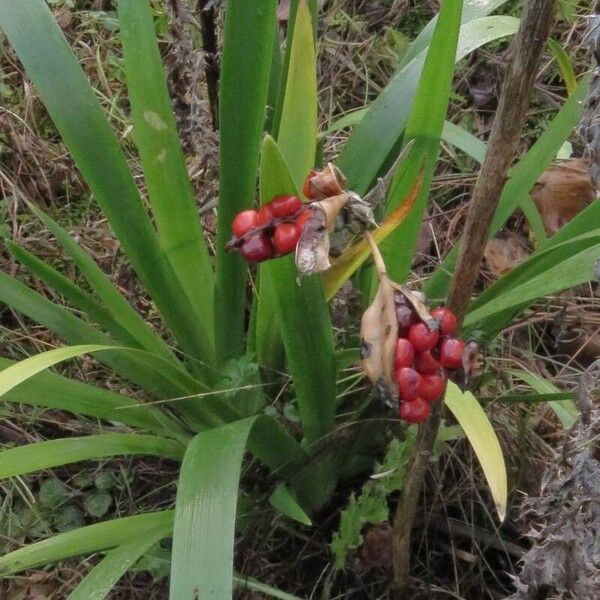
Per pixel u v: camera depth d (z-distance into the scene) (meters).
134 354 0.36
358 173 0.41
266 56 0.35
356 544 0.42
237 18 0.34
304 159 0.38
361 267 0.43
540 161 0.41
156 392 0.43
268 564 0.46
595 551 0.30
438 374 0.27
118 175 0.38
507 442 0.49
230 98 0.36
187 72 0.48
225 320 0.43
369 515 0.41
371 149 0.41
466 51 0.41
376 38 0.75
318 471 0.44
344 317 0.48
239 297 0.42
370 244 0.26
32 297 0.40
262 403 0.45
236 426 0.34
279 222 0.26
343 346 0.47
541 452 0.50
